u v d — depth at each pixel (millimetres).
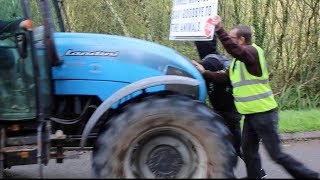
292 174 5281
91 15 11477
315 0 10984
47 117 5070
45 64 5062
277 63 11250
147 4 11609
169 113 4875
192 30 6000
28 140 5008
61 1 6277
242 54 5238
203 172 4918
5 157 4887
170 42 11164
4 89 5070
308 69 11188
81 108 5289
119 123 4840
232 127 6004
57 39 5316
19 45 4914
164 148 4969
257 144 5645
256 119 5383
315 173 5234
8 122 5098
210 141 4906
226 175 4898
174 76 5129
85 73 5230
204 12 5797
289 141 8266
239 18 11094
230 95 5891
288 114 9461
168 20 11531
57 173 6559
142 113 4859
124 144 4824
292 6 11094
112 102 4934
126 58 5293
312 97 11055
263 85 5371
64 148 5242
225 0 11023
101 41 5367
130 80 5254
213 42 6445
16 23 4984
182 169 4965
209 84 5875
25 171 6621
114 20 11578
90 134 5180
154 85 5016
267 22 11203
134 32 11547
